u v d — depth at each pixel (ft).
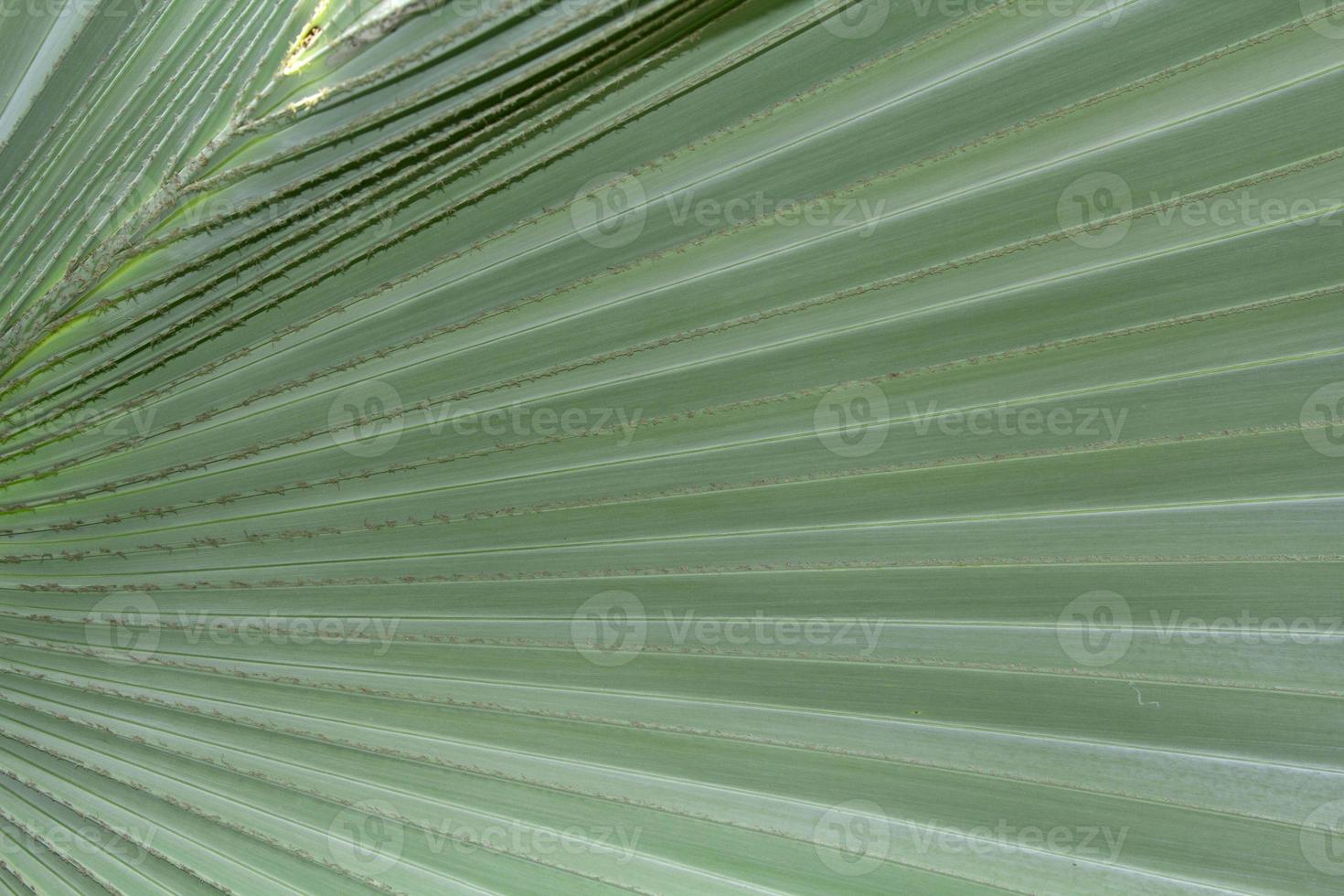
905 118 2.08
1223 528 2.13
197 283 2.15
